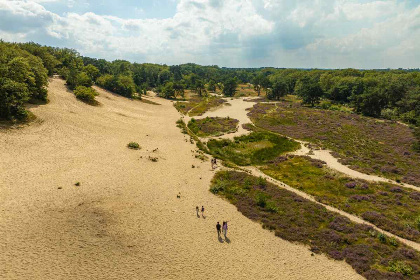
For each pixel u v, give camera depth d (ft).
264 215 119.14
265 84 586.45
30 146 158.40
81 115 247.09
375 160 194.39
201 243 95.30
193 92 655.76
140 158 173.88
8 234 81.92
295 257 92.94
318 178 166.50
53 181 122.62
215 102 454.40
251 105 428.56
